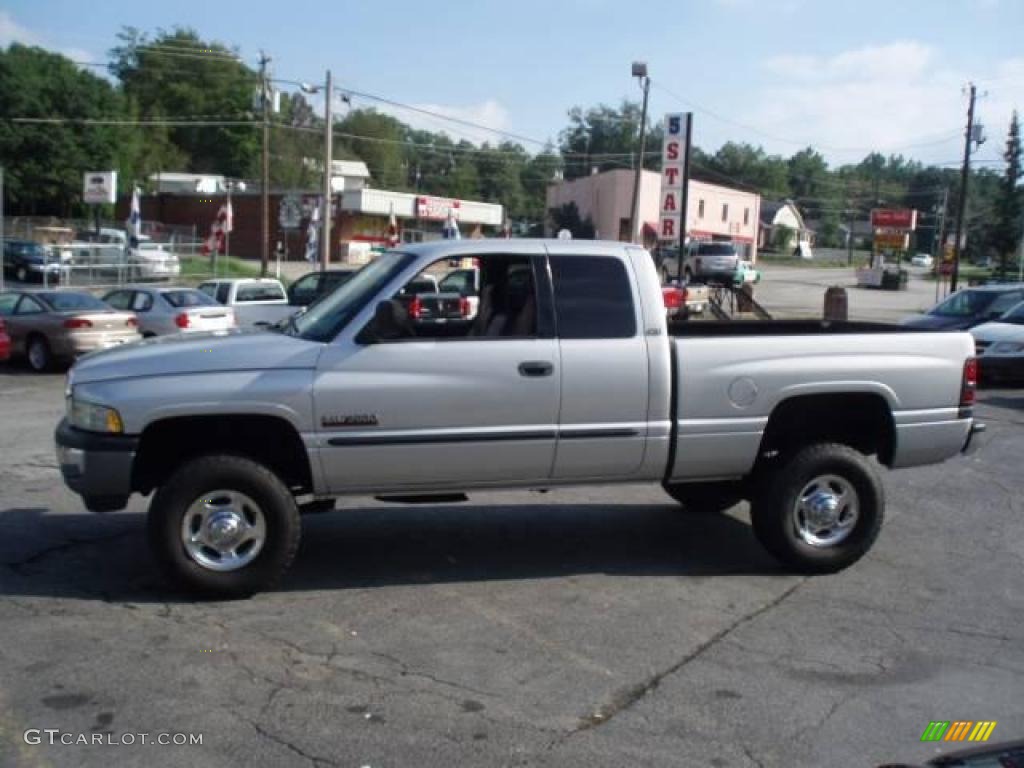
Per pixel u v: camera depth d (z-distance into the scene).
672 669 4.89
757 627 5.50
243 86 94.62
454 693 4.55
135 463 5.70
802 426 6.79
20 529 7.15
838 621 5.63
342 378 5.66
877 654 5.14
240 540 5.68
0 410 13.27
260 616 5.50
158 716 4.26
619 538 7.26
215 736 4.09
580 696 4.55
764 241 98.81
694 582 6.29
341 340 5.73
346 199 60.31
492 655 5.00
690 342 6.18
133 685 4.56
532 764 3.91
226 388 5.55
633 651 5.11
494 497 8.43
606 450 6.06
